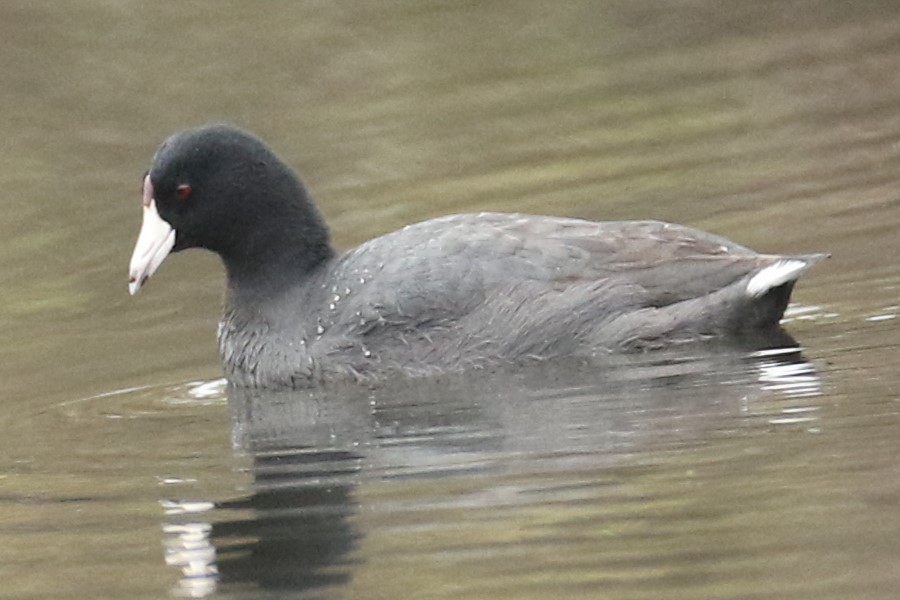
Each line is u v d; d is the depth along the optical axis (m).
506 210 17.23
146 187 14.35
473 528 10.01
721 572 9.02
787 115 19.05
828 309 13.72
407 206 17.52
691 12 22.00
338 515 10.49
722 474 10.38
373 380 13.45
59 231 17.83
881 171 17.22
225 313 14.32
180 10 22.42
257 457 11.84
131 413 13.20
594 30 21.70
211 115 19.91
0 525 10.86
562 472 10.77
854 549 9.11
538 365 13.16
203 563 9.96
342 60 21.00
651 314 13.02
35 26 22.05
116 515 10.89
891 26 21.12
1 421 13.17
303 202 14.30
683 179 17.62
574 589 9.00
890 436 10.69
